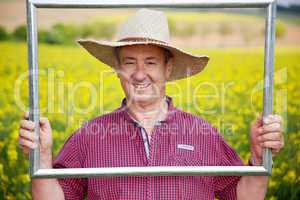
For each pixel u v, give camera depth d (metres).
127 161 2.95
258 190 3.01
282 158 4.91
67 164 2.99
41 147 2.80
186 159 2.95
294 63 5.00
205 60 3.12
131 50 2.93
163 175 2.82
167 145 2.98
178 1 2.79
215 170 2.81
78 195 3.09
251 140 2.86
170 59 3.08
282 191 4.91
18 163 4.89
